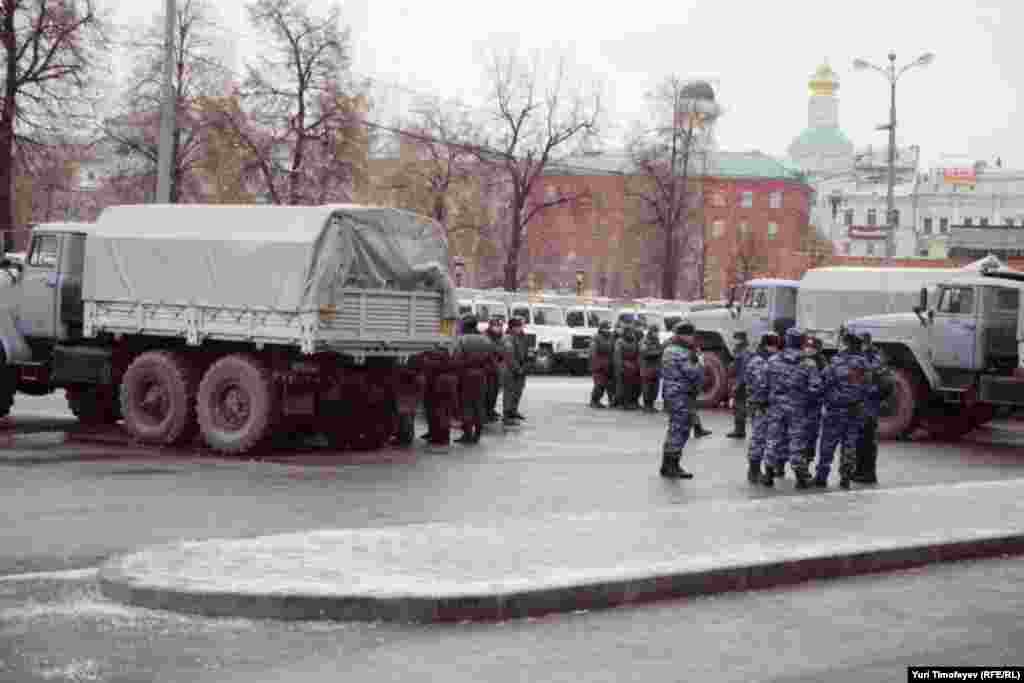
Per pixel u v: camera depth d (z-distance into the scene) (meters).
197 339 18.48
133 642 7.89
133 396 19.02
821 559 10.92
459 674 7.37
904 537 12.15
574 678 7.36
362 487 15.18
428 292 19.72
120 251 19.14
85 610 8.67
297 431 20.58
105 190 61.34
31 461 16.30
